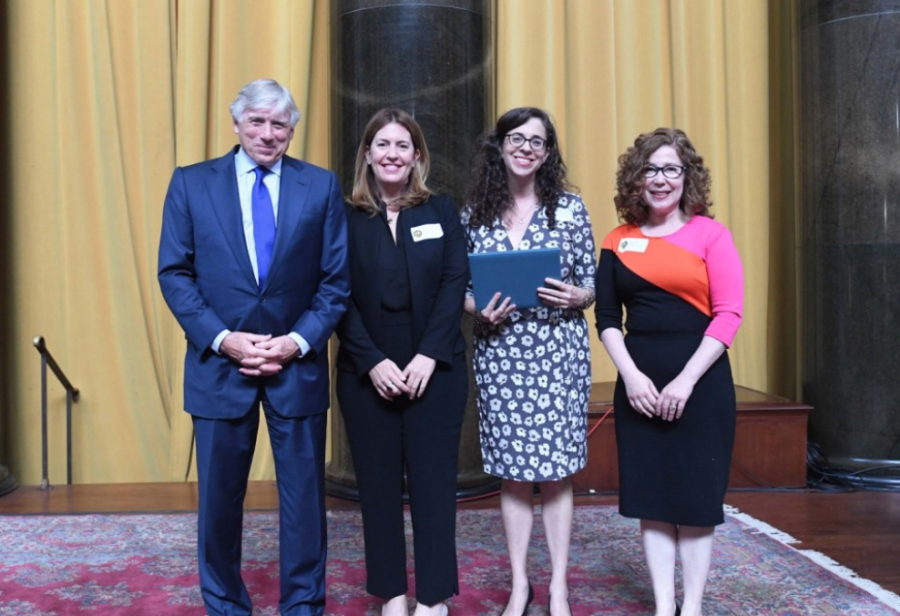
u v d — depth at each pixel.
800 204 5.32
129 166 5.33
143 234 5.33
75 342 5.31
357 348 2.76
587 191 5.68
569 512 3.00
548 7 5.57
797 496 4.69
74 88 5.25
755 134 5.82
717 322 2.66
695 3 5.79
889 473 4.88
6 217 5.25
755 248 5.82
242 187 2.79
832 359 5.06
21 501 4.70
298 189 2.79
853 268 4.98
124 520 4.26
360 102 4.63
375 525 2.79
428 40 4.57
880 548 3.86
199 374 2.76
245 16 5.37
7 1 5.20
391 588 2.79
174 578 3.46
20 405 5.29
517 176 2.99
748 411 4.82
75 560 3.66
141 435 5.34
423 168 2.88
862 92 4.95
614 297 2.88
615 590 3.33
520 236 2.99
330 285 2.81
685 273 2.71
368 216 2.85
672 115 5.77
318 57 5.46
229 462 2.75
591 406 4.76
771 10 5.90
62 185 5.27
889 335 4.91
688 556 2.77
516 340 2.94
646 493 2.76
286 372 2.77
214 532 2.75
